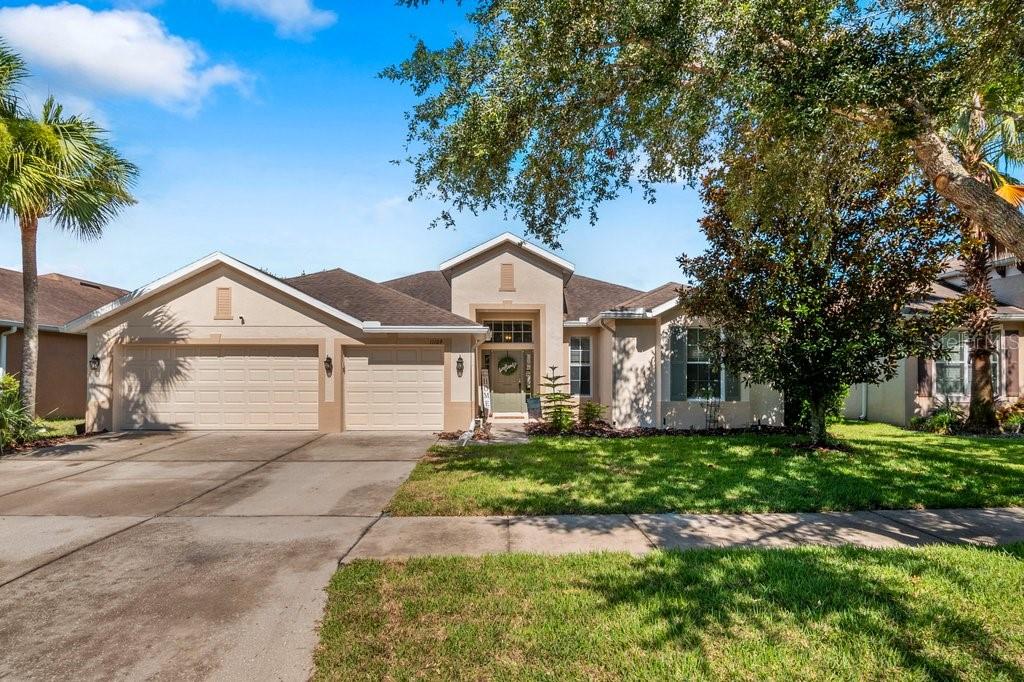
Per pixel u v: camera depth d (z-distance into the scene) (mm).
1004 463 9258
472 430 13055
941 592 4156
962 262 14508
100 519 6344
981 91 7199
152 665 3346
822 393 10570
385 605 4051
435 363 13641
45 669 3311
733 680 3105
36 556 5141
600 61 5996
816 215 8344
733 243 10695
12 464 9602
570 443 11742
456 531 5867
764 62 5320
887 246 9617
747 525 6074
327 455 10383
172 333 13219
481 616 3873
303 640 3623
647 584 4359
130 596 4281
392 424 13547
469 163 6750
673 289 15875
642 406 14523
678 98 6543
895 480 7953
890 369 9859
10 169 10047
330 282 15930
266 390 13406
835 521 6223
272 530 5922
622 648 3438
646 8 5309
